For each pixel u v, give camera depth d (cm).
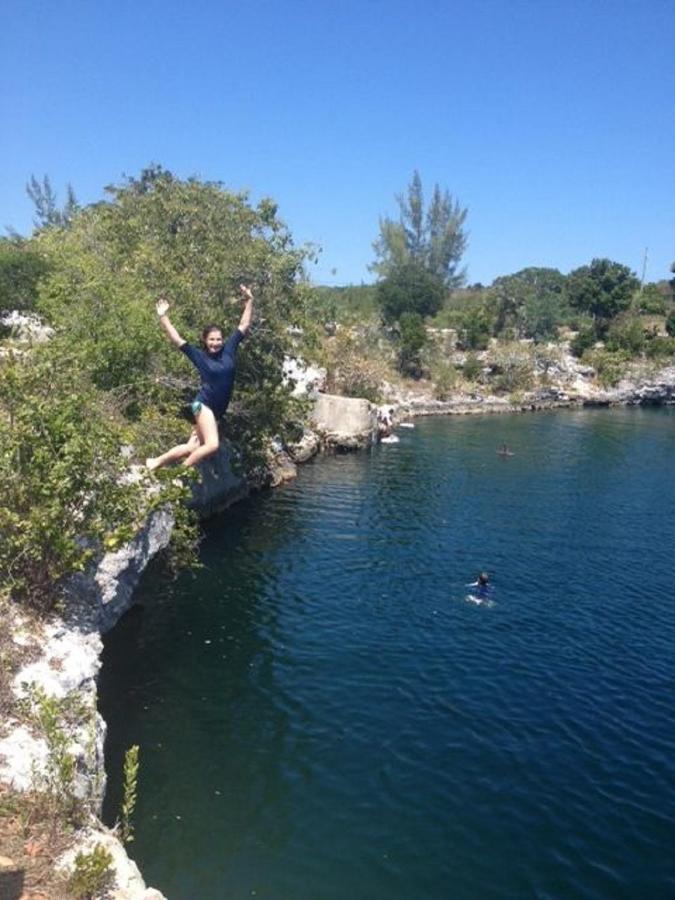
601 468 4366
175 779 1241
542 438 5619
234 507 3084
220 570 2291
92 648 1127
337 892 1001
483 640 1861
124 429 1486
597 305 10725
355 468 4116
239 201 3262
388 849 1090
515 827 1149
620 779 1289
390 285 10506
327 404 4791
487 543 2720
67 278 2362
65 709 927
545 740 1405
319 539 2680
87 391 1439
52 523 1087
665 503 3475
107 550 1141
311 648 1773
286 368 4825
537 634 1912
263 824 1134
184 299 2795
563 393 8312
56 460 1115
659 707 1551
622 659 1778
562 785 1263
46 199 7888
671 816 1195
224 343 978
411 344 7919
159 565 2138
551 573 2412
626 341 9750
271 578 2245
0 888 644
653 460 4703
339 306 8475
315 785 1240
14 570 1115
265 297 3106
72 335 2016
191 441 1038
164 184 3425
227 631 1848
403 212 12019
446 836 1123
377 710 1492
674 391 8856
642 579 2384
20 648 1006
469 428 6097
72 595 1206
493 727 1443
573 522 3077
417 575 2331
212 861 1049
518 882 1034
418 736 1401
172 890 988
